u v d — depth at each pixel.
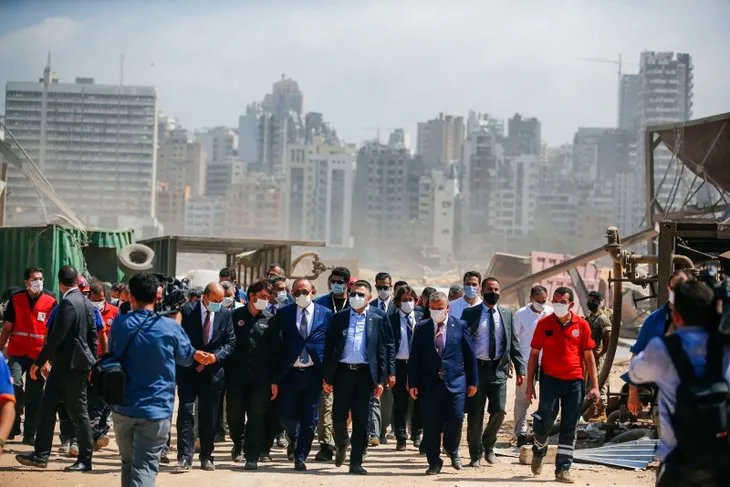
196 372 10.89
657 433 12.45
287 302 13.45
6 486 9.78
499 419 11.91
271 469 11.25
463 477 10.87
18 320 12.34
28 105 186.12
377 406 13.55
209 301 10.74
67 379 10.66
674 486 6.25
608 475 11.01
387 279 13.31
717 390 6.17
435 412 11.16
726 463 6.13
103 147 186.88
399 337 13.05
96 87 189.75
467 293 12.16
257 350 11.19
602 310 14.71
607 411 13.77
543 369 10.82
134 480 8.01
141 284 8.20
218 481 10.27
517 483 10.45
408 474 11.06
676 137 31.19
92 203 185.25
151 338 8.07
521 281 28.36
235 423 11.55
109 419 15.17
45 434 10.85
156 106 187.25
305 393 11.24
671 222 13.16
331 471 11.17
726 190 30.77
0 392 6.40
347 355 11.00
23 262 24.27
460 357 11.27
